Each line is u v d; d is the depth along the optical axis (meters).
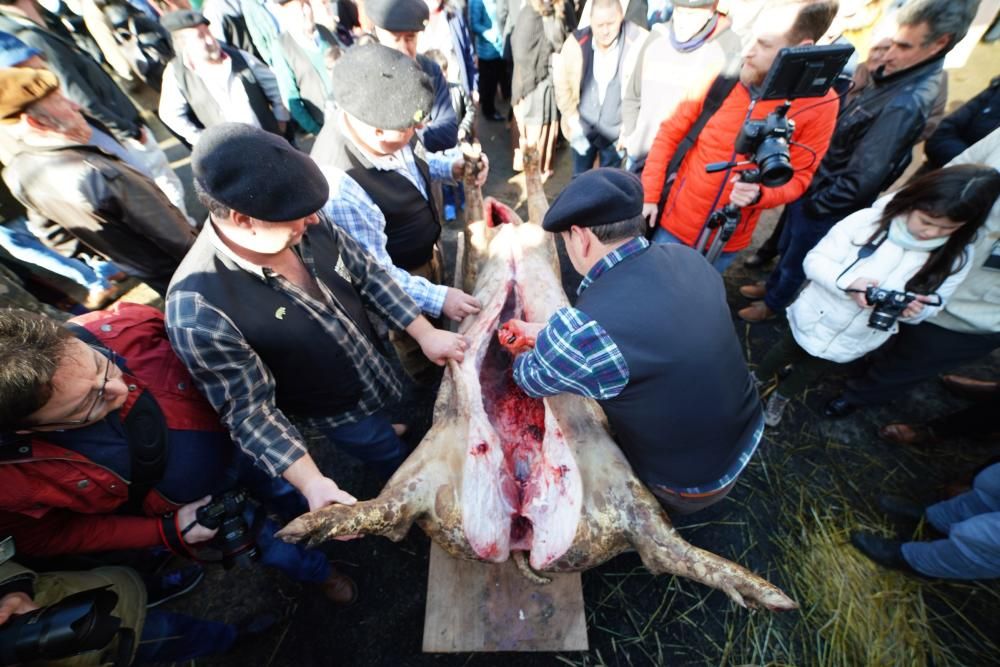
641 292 1.19
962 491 2.18
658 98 2.54
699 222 2.38
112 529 1.29
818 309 2.01
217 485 1.54
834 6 1.72
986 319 1.84
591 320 1.16
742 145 1.78
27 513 1.12
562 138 4.58
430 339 1.92
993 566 1.60
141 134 2.89
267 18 3.45
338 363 1.53
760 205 2.10
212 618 2.05
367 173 1.82
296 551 1.77
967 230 1.54
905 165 2.26
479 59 4.39
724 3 3.18
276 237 1.13
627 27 2.83
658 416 1.28
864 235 1.81
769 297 2.97
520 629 1.78
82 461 1.17
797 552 2.15
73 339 1.10
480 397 1.92
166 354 1.41
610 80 2.99
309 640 2.00
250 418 1.35
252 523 1.43
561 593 1.84
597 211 1.20
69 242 2.51
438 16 3.03
